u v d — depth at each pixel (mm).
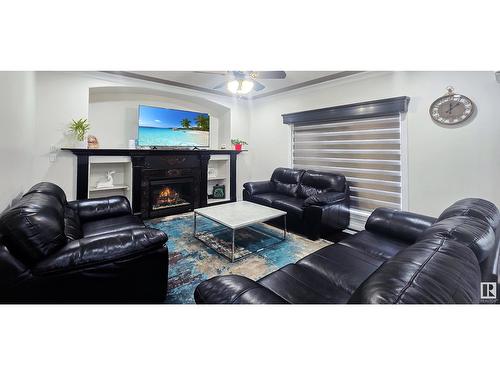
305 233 3379
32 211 1427
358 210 3854
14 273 1299
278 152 5102
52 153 3555
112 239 1550
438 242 1080
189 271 2395
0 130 1953
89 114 4188
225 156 5363
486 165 2662
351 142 3912
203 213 3123
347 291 1436
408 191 3256
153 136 4461
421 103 3102
